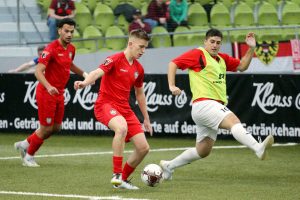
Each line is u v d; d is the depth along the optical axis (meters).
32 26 38.47
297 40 33.22
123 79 16.81
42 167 20.73
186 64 17.59
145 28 36.22
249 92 28.27
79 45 37.06
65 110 30.34
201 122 17.52
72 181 17.89
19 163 21.69
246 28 34.16
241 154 24.17
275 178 18.69
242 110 28.36
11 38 37.81
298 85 27.62
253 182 17.92
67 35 20.45
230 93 28.47
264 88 28.06
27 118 30.53
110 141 28.19
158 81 29.34
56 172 19.62
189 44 36.84
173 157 23.42
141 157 16.66
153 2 36.94
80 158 23.02
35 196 15.52
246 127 28.34
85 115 30.11
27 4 39.41
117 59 16.77
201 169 20.47
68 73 21.03
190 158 18.05
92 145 26.86
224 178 18.67
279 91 27.89
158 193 15.98
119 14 38.38
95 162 21.97
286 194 15.91
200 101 17.47
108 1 39.28
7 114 30.81
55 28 36.28
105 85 16.95
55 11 36.28
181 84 29.02
